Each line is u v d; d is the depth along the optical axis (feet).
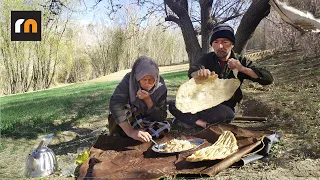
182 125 14.66
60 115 20.99
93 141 13.74
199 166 9.25
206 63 13.05
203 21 18.21
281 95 21.43
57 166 10.58
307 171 8.66
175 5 18.89
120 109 11.10
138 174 8.93
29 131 16.14
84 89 50.42
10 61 83.61
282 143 11.17
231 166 9.46
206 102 11.25
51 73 92.27
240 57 12.96
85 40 110.32
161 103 11.93
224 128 12.19
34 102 33.35
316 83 25.34
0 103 37.86
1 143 13.85
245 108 19.42
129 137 11.85
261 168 9.21
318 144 10.75
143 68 11.21
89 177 8.96
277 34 54.24
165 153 10.18
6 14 73.87
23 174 10.21
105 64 116.47
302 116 14.64
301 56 40.57
